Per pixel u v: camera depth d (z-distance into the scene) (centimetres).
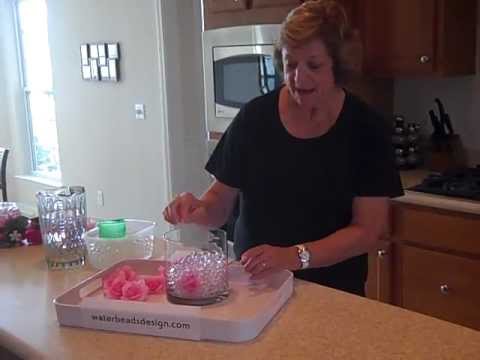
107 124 462
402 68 294
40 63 556
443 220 252
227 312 127
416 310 269
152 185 429
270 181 165
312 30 146
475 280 247
